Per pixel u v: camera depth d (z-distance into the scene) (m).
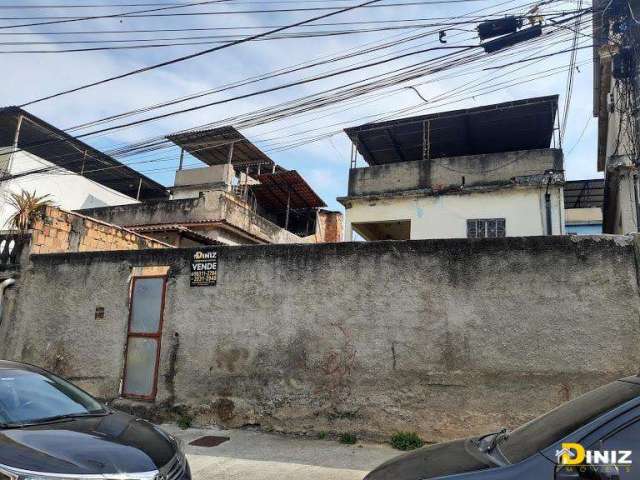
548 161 12.82
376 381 6.29
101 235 10.61
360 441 6.20
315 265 6.91
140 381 7.54
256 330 7.00
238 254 7.36
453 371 6.01
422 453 3.27
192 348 7.29
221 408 6.93
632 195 9.52
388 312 6.43
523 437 2.96
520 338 5.85
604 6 7.08
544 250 5.98
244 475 5.09
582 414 2.74
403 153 16.38
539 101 12.59
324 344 6.62
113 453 3.38
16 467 3.01
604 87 12.16
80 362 7.91
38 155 21.23
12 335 8.45
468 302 6.13
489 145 15.52
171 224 18.12
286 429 6.56
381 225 15.16
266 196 22.67
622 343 5.52
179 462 3.76
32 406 4.09
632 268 5.66
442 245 6.38
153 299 7.79
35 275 8.62
